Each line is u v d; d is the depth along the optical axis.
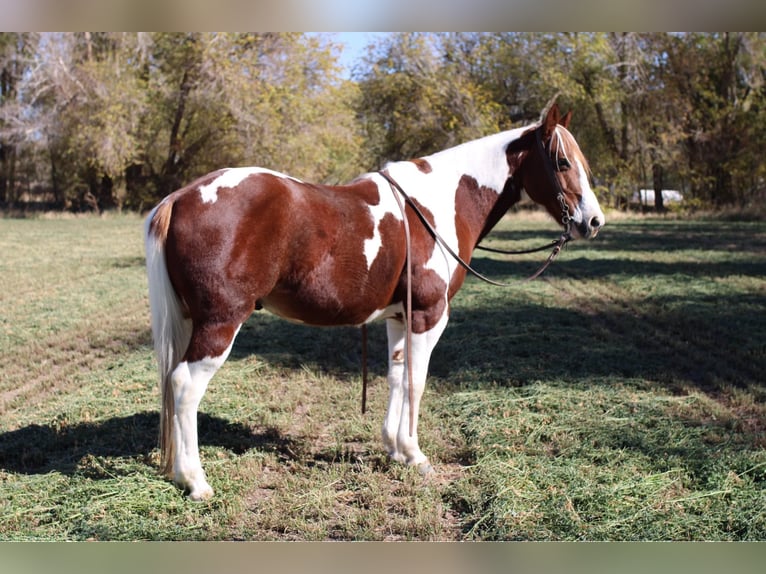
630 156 31.50
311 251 3.86
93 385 6.20
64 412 5.38
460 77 31.50
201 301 3.70
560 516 3.74
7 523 3.58
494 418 5.27
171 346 3.79
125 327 8.59
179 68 29.64
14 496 3.86
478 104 31.25
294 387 6.17
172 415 3.90
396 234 4.12
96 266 13.74
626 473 4.28
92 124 27.95
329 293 3.96
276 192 3.78
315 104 31.33
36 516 3.69
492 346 7.59
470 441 4.88
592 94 31.05
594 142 31.62
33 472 4.32
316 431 5.12
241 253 3.68
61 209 31.31
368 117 33.12
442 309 4.36
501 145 4.65
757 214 26.17
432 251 4.27
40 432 4.96
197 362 3.75
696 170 29.75
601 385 6.11
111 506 3.79
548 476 4.22
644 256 15.25
